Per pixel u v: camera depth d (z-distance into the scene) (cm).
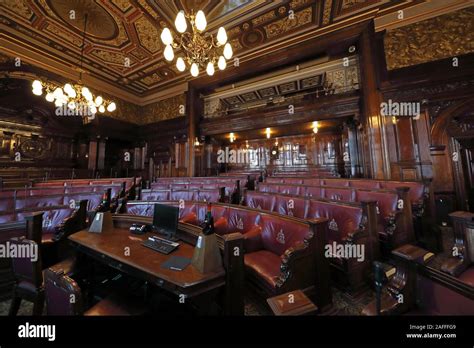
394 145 583
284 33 688
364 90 637
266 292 202
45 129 841
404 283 128
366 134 634
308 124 808
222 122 936
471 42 520
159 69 903
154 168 1117
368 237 257
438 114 542
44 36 689
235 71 869
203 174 1009
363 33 633
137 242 214
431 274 125
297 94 984
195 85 980
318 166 930
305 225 225
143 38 702
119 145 1167
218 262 161
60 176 869
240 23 635
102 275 264
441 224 516
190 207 357
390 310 121
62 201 409
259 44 744
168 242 206
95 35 687
